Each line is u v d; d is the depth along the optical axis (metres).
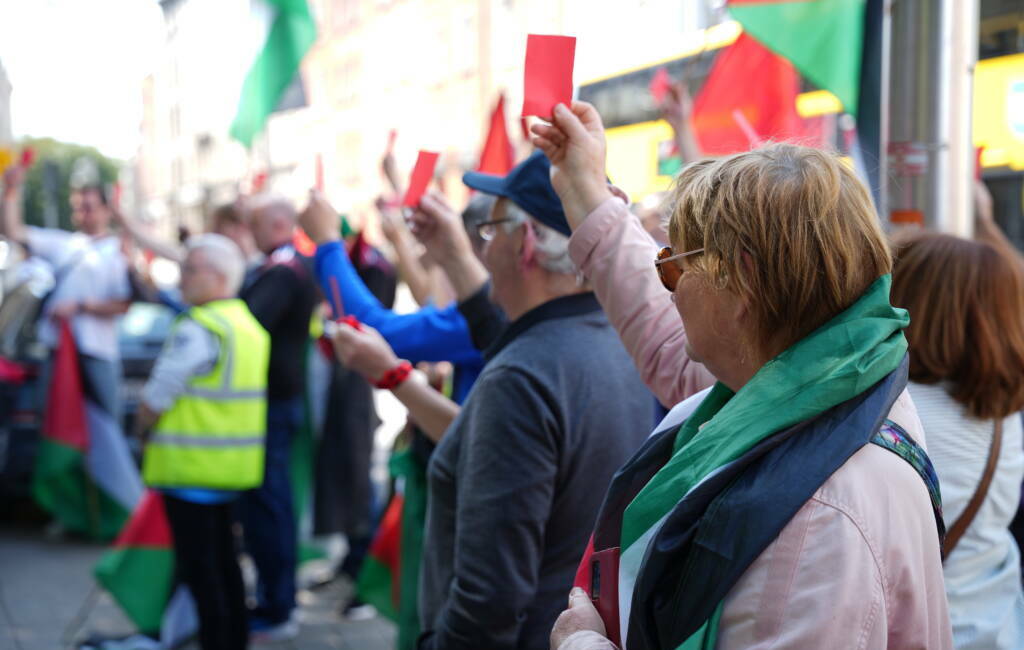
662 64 5.86
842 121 3.95
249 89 4.25
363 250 3.78
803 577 0.89
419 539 2.38
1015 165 4.82
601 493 1.70
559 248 1.74
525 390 1.64
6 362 5.52
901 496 0.93
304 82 4.19
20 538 5.61
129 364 5.82
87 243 5.40
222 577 3.45
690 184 1.08
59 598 4.55
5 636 4.05
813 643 0.87
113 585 3.74
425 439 2.39
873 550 0.89
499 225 1.81
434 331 2.47
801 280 0.98
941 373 1.66
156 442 3.29
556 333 1.73
